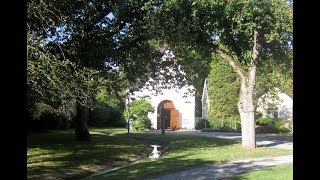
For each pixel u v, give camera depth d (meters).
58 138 26.22
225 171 12.16
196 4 17.23
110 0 19.19
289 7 16.25
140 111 42.03
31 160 15.48
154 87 26.89
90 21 18.92
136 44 21.80
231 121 44.69
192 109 50.09
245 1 16.55
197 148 21.39
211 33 18.70
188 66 25.80
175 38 19.91
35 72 10.95
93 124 49.69
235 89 47.53
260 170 11.88
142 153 21.02
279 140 26.08
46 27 13.84
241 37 19.44
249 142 19.44
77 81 13.02
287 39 16.98
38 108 29.25
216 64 48.16
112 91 26.19
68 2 14.88
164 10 18.23
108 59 21.25
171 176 11.46
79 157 17.19
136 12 20.20
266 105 42.72
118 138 29.58
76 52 17.97
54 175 12.98
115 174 12.61
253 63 18.86
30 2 11.70
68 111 24.02
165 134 35.44
